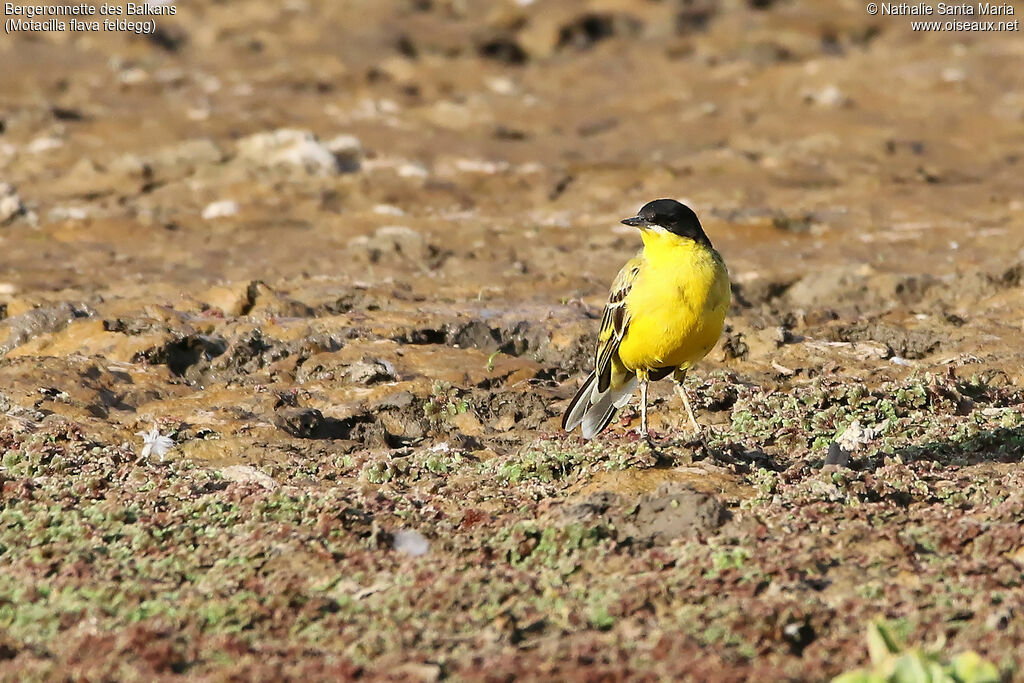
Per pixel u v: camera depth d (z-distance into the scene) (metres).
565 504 10.16
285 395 14.05
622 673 7.59
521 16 40.16
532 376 15.16
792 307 19.02
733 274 20.02
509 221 23.86
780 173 27.11
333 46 37.41
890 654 7.56
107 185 25.19
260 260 21.06
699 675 7.56
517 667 7.74
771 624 8.23
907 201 25.12
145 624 8.40
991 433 12.11
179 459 12.09
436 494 10.89
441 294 18.97
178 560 9.48
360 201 24.78
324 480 11.48
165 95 32.88
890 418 12.87
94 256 21.08
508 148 29.16
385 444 13.02
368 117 31.64
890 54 37.56
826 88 34.00
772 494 10.46
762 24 40.06
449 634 8.35
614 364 12.05
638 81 36.16
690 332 11.28
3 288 18.84
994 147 29.61
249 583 9.00
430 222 23.47
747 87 35.25
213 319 16.48
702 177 26.89
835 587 8.86
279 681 7.61
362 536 9.88
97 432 12.73
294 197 24.72
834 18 40.88
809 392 13.67
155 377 14.52
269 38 37.91
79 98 32.09
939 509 10.16
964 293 18.75
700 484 10.60
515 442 13.12
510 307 17.83
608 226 23.47
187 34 38.56
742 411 13.18
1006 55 37.31
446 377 14.84
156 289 18.70
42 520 10.02
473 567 9.30
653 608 8.62
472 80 35.72
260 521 10.07
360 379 14.68
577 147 29.53
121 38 37.25
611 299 11.71
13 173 25.98
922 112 32.50
